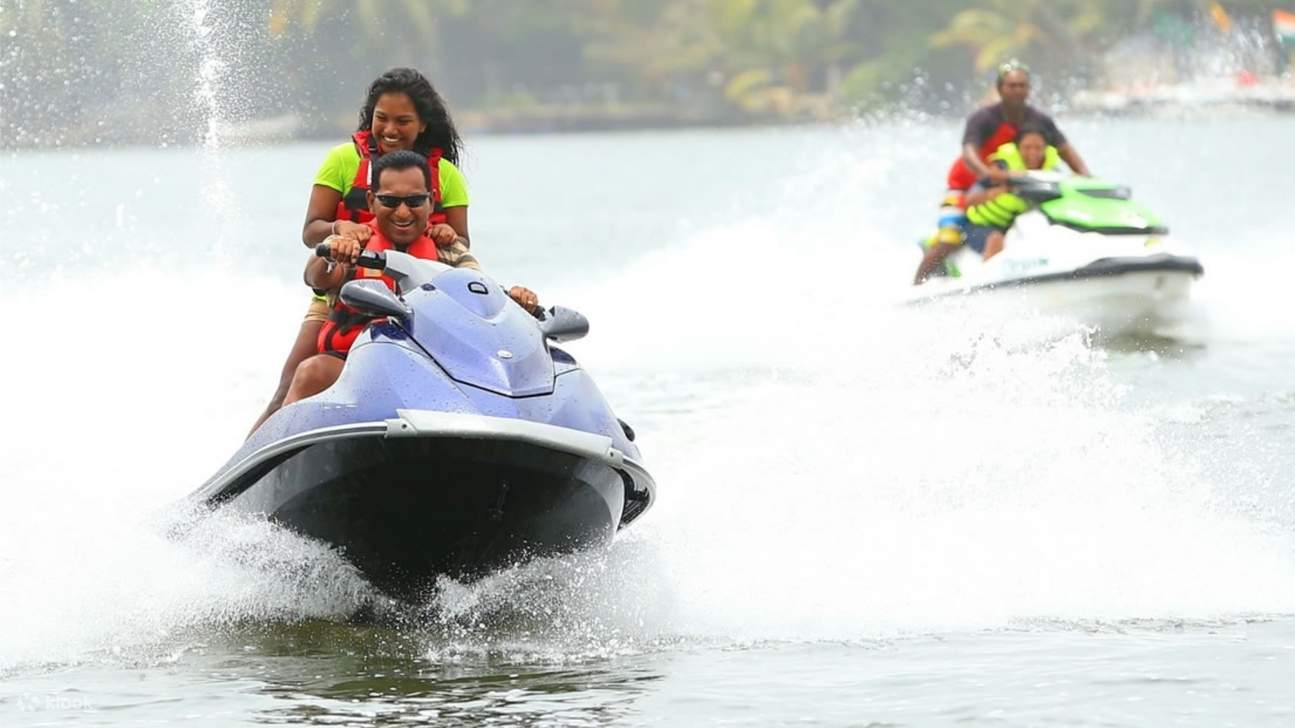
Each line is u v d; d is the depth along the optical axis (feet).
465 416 63.00
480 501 64.08
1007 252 143.74
